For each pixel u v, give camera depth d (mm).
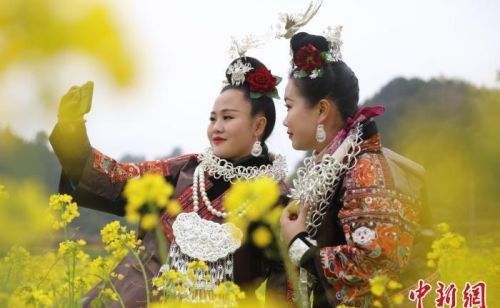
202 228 5539
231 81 6094
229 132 5906
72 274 5109
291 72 5422
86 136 5246
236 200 3969
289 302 5230
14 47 646
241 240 5566
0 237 1527
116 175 5652
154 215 4039
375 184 4703
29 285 4539
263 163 6066
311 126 5277
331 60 5273
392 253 4578
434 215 5508
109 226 4871
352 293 4668
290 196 5391
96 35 656
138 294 5387
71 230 5301
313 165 5207
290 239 4859
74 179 5438
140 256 5734
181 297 5297
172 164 6066
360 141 4992
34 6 643
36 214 1565
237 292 4164
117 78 664
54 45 649
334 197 4988
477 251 5973
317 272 4789
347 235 4711
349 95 5297
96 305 4680
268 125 6113
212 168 5879
